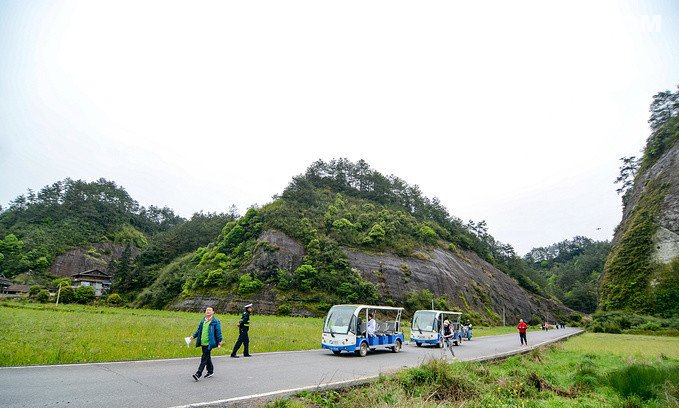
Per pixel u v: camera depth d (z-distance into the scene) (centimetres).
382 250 7181
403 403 774
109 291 7662
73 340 1552
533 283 10769
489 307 7719
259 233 6850
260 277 5753
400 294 6325
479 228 12012
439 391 945
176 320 3142
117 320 2828
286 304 5294
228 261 6347
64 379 893
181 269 7175
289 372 1157
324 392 897
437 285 6956
